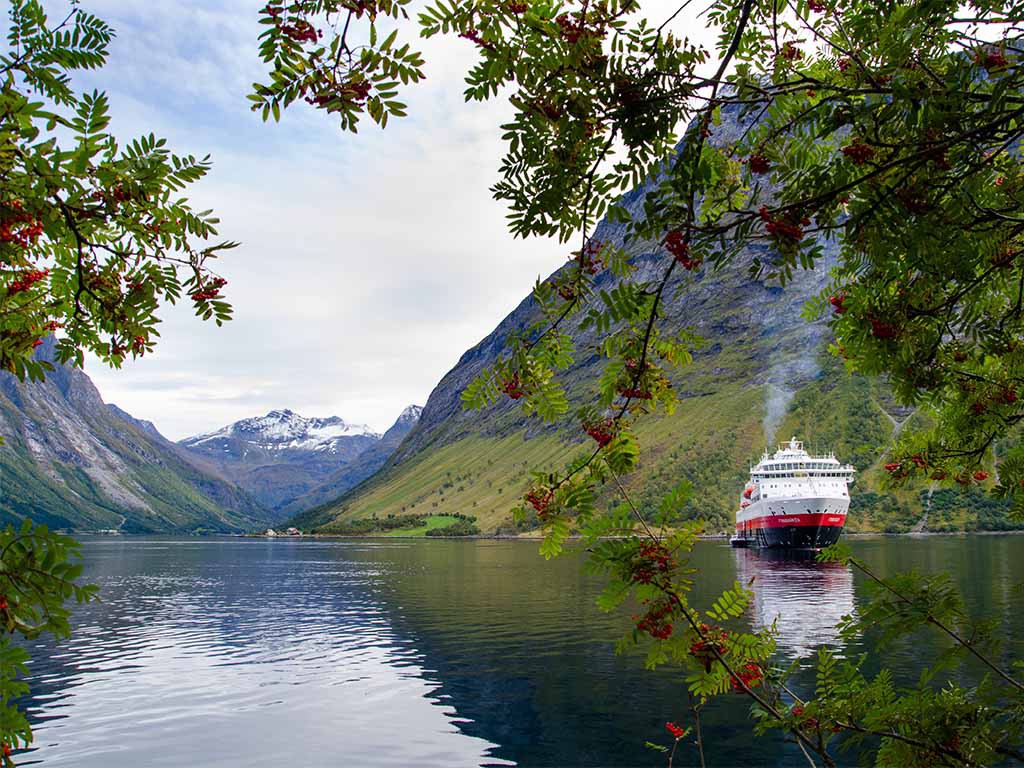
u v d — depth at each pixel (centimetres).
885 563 7906
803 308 531
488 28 338
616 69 342
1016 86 332
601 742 2089
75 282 357
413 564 10975
